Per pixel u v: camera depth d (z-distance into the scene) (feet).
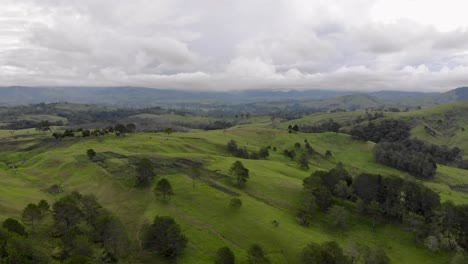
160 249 234.58
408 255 296.30
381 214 357.82
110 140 645.51
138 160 449.06
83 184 370.94
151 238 236.02
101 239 229.25
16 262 152.76
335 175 412.16
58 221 245.86
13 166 487.61
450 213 318.04
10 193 316.81
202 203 323.78
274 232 285.43
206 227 281.95
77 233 219.82
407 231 331.36
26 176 410.93
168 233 235.40
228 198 340.39
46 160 457.68
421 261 288.51
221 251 222.69
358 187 384.27
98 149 524.11
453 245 299.79
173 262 230.07
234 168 396.37
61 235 236.43
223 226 288.10
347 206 373.81
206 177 404.98
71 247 201.16
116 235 226.58
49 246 219.20
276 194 382.01
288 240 276.00
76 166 422.00
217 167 452.76
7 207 273.54
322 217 348.59
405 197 356.38
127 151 523.70
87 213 270.05
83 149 535.19
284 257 256.52
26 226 243.40
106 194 339.77
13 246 163.63
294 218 330.13
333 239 305.12
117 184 355.36
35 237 229.25
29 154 565.12
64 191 357.61
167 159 469.98
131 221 286.05
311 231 307.99
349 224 338.75
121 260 216.74
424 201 343.87
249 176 428.56
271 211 327.26
